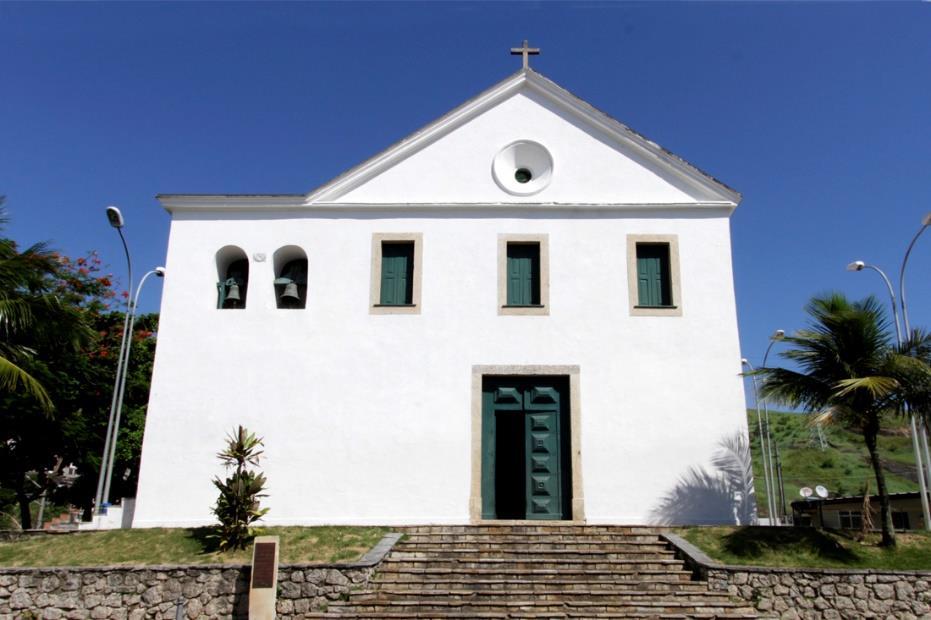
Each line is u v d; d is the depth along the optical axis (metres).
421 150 17.20
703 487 15.09
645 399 15.59
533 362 15.86
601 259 16.42
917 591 11.59
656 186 16.83
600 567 12.31
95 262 24.64
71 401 21.86
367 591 11.53
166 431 15.71
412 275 16.58
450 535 13.73
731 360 15.77
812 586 11.61
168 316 16.36
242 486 13.54
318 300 16.39
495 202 16.73
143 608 11.96
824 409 13.19
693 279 16.27
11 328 13.88
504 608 10.98
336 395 15.84
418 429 15.60
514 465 19.77
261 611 11.46
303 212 16.94
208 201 16.94
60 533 15.70
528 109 17.36
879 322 13.61
